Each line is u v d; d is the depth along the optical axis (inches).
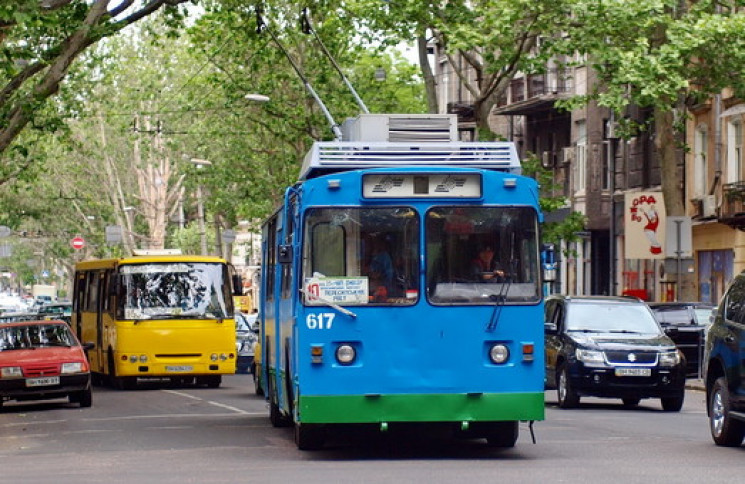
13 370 1620.3
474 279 939.3
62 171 4404.5
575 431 1191.6
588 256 3388.3
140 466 922.1
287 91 2957.7
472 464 901.2
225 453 1007.0
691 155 2785.4
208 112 3393.2
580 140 3371.1
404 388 928.9
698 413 1480.1
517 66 2235.5
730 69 2117.4
